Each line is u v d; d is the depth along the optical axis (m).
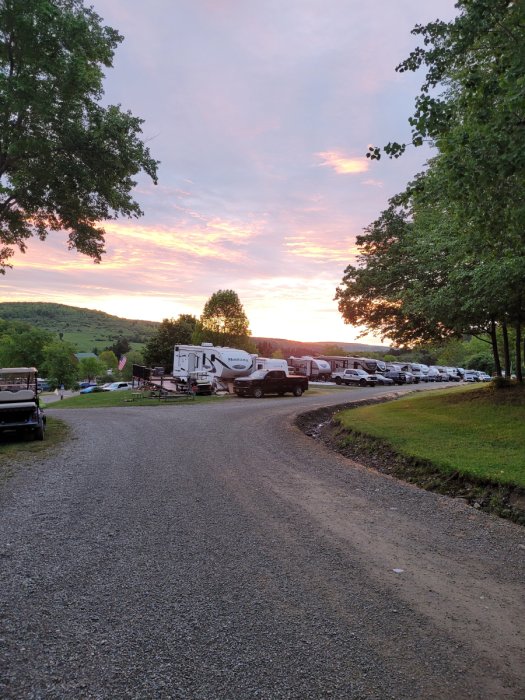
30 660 2.98
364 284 21.22
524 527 5.93
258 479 8.11
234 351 32.44
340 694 2.69
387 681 2.81
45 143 12.39
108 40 13.27
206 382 30.55
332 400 26.92
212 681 2.79
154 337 57.84
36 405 12.42
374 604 3.79
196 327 53.38
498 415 14.35
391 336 21.83
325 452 11.08
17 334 75.19
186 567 4.45
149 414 18.88
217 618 3.53
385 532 5.60
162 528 5.54
